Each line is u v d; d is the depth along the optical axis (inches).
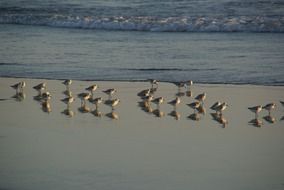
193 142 935.7
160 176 805.2
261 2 2458.2
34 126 1019.3
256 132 984.9
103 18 2181.3
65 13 2363.4
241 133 979.3
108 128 1006.4
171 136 964.6
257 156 874.1
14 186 772.6
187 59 1534.2
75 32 2003.0
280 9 2310.5
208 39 1827.0
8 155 884.0
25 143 935.7
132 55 1594.5
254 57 1544.0
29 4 2581.2
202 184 781.3
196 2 2488.9
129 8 2416.3
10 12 2410.2
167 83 1307.8
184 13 2282.2
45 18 2203.5
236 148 906.7
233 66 1448.1
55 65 1482.5
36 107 1132.5
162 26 2020.2
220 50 1643.7
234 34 1903.3
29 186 772.6
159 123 1032.8
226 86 1278.3
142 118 1060.5
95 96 1205.1
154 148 909.8
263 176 804.0
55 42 1801.2
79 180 791.7
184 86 1258.6
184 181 788.6
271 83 1296.8
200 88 1263.5
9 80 1342.3
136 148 909.8
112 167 835.4
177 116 1072.8
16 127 1015.0
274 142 933.2
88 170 825.5
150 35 1929.1
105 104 1139.3
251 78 1338.6
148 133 979.9
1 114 1091.3
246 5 2401.6
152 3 2498.8
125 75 1376.7
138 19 2150.6
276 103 1149.7
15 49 1691.7
